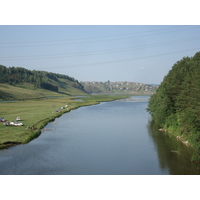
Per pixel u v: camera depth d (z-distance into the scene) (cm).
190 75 5750
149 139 5806
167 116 6788
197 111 4331
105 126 7788
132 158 4334
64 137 6138
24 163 4097
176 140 5584
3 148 5028
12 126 7119
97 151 4822
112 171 3675
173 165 3922
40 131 6738
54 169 3794
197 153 4231
